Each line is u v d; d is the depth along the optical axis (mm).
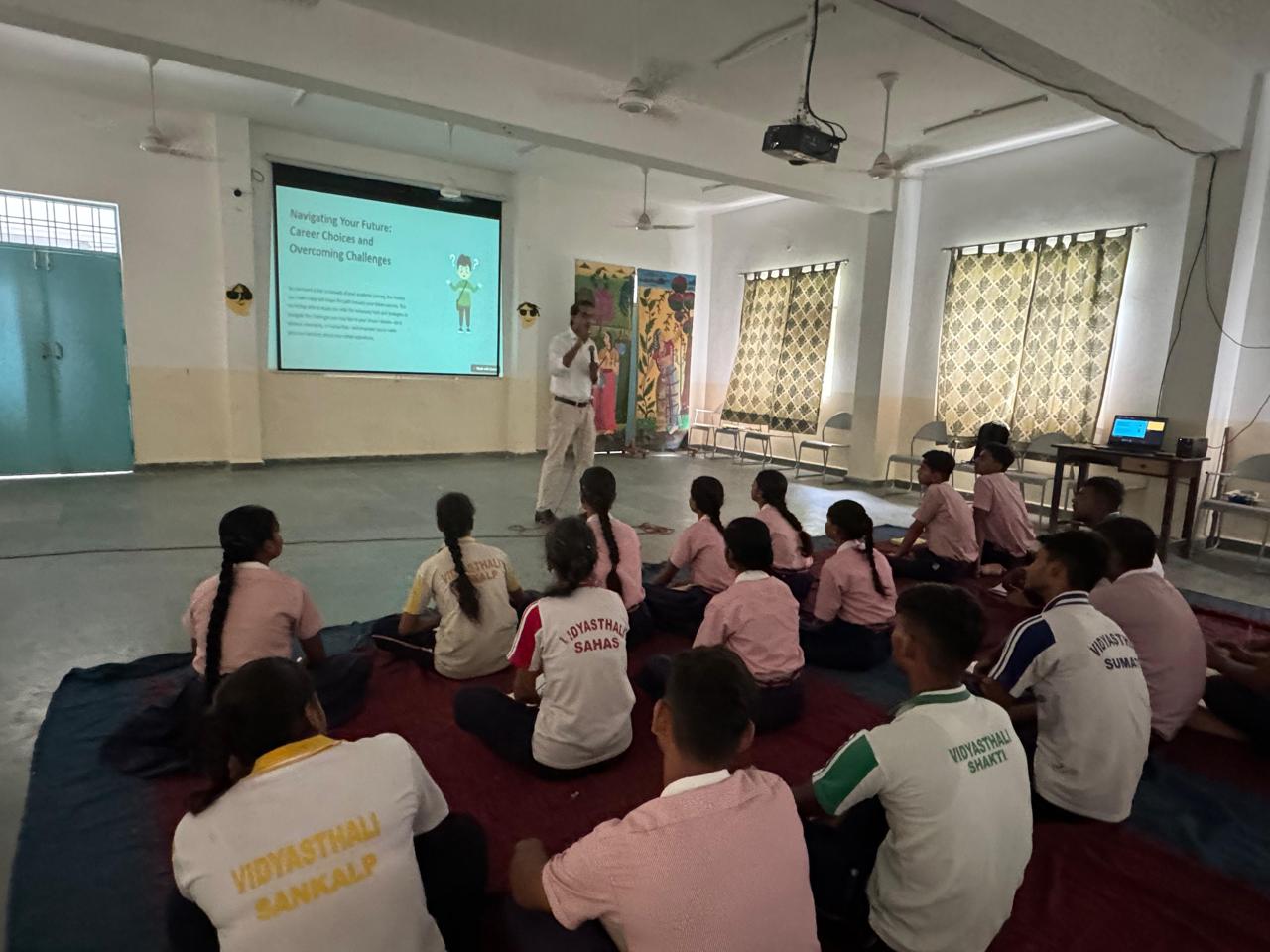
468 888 1300
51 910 1436
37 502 4945
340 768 1022
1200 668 2203
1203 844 1770
